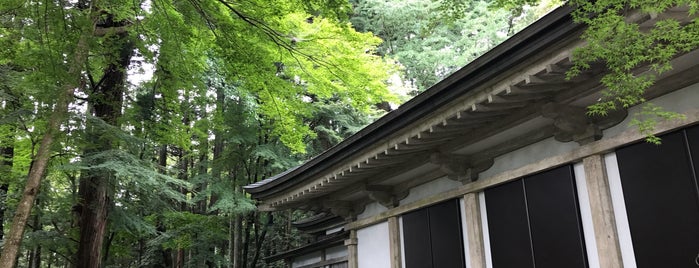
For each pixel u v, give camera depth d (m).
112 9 6.91
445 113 6.01
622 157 5.40
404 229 8.70
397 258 8.66
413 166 7.93
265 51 6.77
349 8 5.63
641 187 5.16
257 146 14.62
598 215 5.45
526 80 4.91
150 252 17.05
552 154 6.23
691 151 4.77
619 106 5.36
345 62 6.95
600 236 5.40
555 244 5.98
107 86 9.29
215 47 6.93
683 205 4.77
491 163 7.12
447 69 16.89
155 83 9.76
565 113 5.59
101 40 7.17
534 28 4.53
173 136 9.77
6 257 4.88
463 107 5.74
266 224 16.67
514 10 4.00
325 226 12.03
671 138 4.97
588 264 5.59
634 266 5.14
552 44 4.54
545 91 5.47
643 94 5.16
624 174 5.35
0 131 8.03
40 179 5.46
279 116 8.12
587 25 4.14
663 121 4.97
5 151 10.66
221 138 15.73
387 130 6.84
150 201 10.89
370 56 7.53
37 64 6.31
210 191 14.66
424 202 8.16
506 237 6.70
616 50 3.27
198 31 6.77
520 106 5.98
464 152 7.34
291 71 7.53
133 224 10.16
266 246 17.86
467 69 5.30
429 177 8.23
